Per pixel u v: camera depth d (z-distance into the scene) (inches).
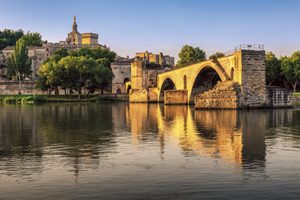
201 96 3282.5
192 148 1328.7
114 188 861.2
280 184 874.8
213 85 4296.3
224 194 813.2
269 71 5201.8
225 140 1504.7
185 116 2657.5
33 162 1122.0
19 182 909.8
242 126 1971.0
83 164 1092.5
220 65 3572.8
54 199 791.7
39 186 878.4
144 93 5388.8
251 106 3235.7
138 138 1592.0
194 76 4131.4
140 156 1197.7
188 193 823.1
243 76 3211.1
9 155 1233.4
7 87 6894.7
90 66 5984.3
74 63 5890.8
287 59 5128.0
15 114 3134.8
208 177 937.5
